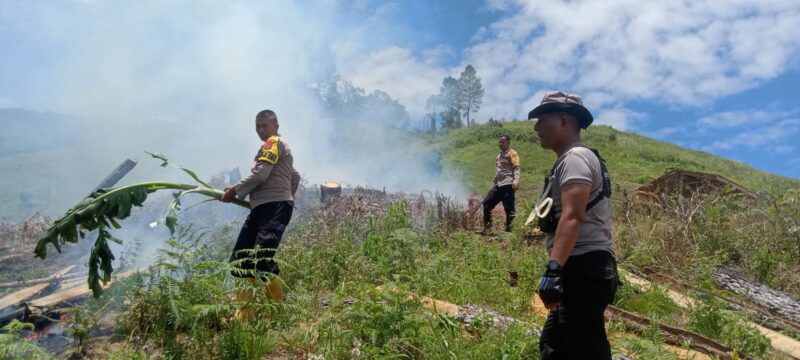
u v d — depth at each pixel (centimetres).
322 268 525
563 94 268
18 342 272
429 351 333
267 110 429
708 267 620
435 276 511
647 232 789
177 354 307
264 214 405
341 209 855
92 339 346
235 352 314
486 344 343
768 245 791
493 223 946
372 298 372
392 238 572
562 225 242
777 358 441
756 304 591
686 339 431
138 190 366
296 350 339
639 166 3061
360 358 315
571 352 250
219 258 470
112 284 426
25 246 760
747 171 3369
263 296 342
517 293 493
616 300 538
